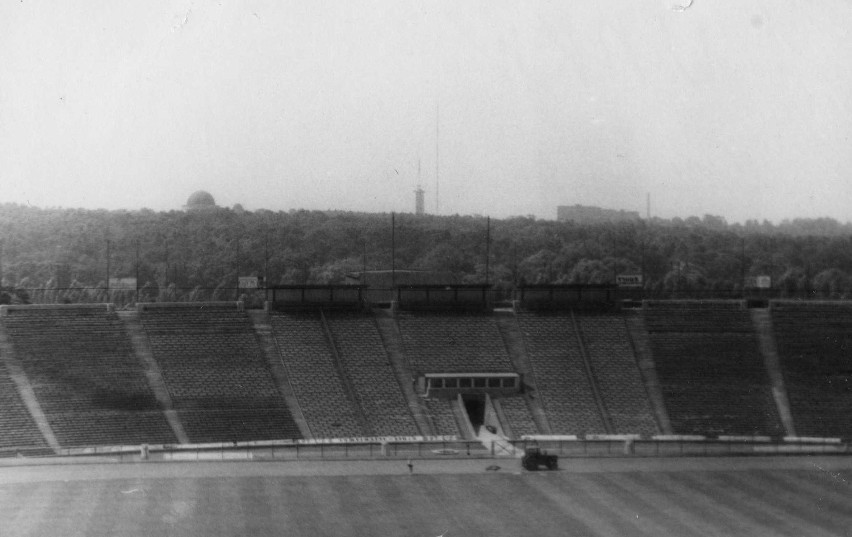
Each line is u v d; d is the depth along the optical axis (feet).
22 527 279.90
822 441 412.98
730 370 471.21
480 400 449.06
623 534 278.46
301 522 288.30
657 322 502.79
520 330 493.36
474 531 280.72
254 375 442.91
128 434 394.93
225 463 368.07
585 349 481.87
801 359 479.41
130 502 308.60
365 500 315.17
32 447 378.73
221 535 274.16
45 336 446.60
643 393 453.99
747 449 401.70
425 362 465.06
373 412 428.15
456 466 369.30
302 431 411.13
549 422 431.43
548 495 324.19
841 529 284.61
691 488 335.26
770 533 280.31
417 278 612.70
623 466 371.56
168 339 457.68
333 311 495.82
